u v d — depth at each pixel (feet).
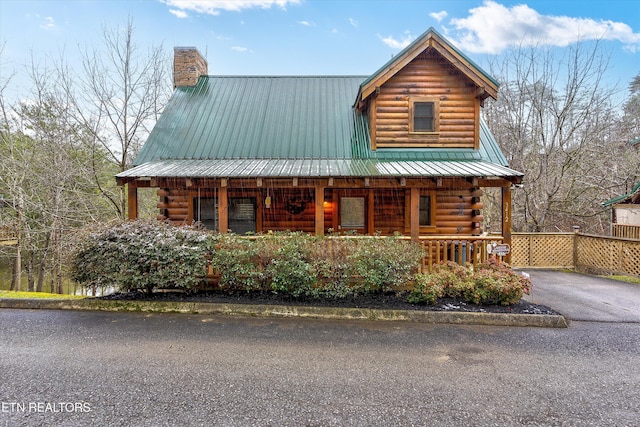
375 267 21.95
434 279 21.54
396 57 31.86
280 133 34.58
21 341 16.11
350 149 33.17
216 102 38.58
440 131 33.63
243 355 14.75
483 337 17.08
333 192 33.68
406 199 33.68
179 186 26.66
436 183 25.73
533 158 56.75
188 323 18.78
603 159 55.83
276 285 21.65
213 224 34.12
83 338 16.52
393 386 12.26
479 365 14.01
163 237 21.95
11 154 46.50
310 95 40.27
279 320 19.48
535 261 42.73
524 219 57.67
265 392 11.78
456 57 31.94
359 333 17.49
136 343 15.97
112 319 19.34
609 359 14.69
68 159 46.98
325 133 34.73
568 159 49.98
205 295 22.62
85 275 21.62
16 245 50.31
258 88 41.29
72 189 47.80
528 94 57.93
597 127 57.00
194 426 9.91
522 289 21.03
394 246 22.68
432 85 33.60
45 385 12.16
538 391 12.04
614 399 11.59
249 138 33.86
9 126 47.85
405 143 33.42
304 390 11.93
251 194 33.91
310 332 17.58
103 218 50.26
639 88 76.23
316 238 23.17
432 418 10.41
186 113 36.83
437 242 25.08
